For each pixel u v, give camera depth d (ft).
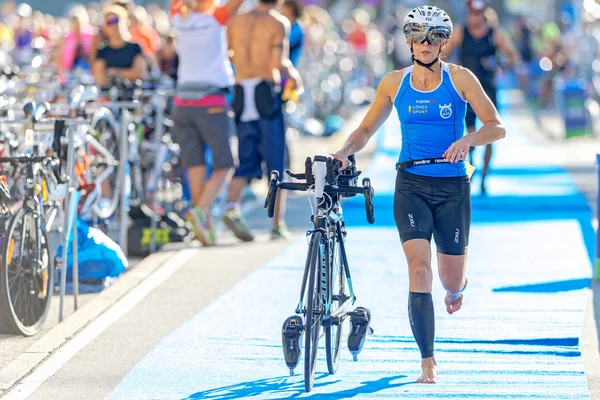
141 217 112.27
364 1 572.92
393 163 183.11
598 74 272.92
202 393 62.13
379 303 85.66
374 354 70.74
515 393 61.67
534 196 143.33
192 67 110.42
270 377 65.41
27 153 93.61
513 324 78.07
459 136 64.69
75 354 70.85
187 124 111.45
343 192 62.49
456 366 67.51
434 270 97.66
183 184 123.85
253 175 116.47
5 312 75.20
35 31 248.32
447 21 63.10
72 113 101.71
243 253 108.58
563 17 366.22
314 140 228.84
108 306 85.05
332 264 63.46
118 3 128.67
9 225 74.69
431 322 63.67
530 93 342.44
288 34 116.57
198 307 84.53
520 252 107.04
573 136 227.20
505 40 138.92
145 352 71.36
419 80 64.23
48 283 79.77
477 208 136.26
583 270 97.81
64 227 82.07
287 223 130.21
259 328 77.66
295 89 115.75
